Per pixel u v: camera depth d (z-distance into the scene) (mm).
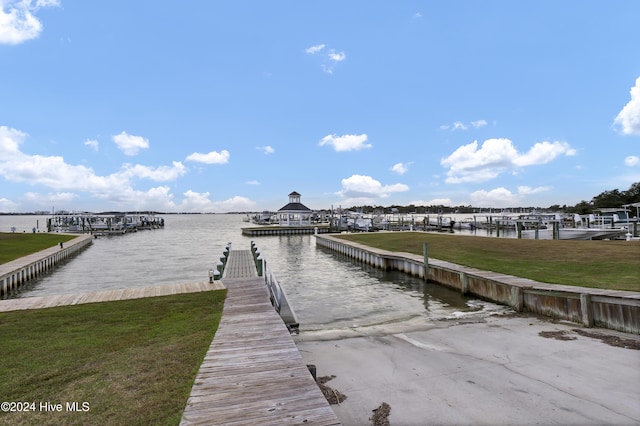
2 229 81438
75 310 9141
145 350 6078
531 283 11547
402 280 19281
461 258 18641
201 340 6547
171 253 34969
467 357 7164
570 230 30781
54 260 26234
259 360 5410
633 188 72000
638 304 8203
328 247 36781
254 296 10688
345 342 8453
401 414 4953
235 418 3678
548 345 7715
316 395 4219
